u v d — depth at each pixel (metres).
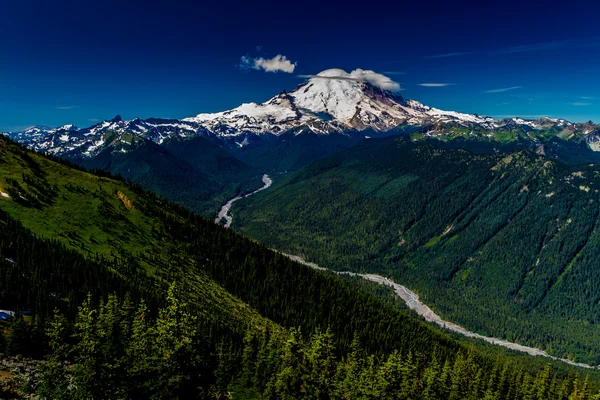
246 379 112.88
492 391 130.62
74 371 53.12
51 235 155.88
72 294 106.94
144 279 150.12
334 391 94.69
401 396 97.75
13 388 59.16
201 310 145.88
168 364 52.22
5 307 90.69
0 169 188.25
